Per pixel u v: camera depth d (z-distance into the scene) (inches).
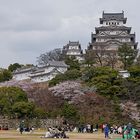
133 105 5930.1
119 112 5674.2
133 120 5565.9
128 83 6422.2
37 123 5265.8
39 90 6461.6
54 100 6048.2
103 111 5605.3
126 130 3093.0
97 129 4918.8
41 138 2898.6
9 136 3112.7
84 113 5551.2
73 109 5487.2
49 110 5812.0
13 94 5713.6
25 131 4099.4
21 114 5369.1
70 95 6013.8
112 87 6112.2
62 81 6840.6
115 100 5954.7
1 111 5551.2
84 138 3021.7
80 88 6102.4
